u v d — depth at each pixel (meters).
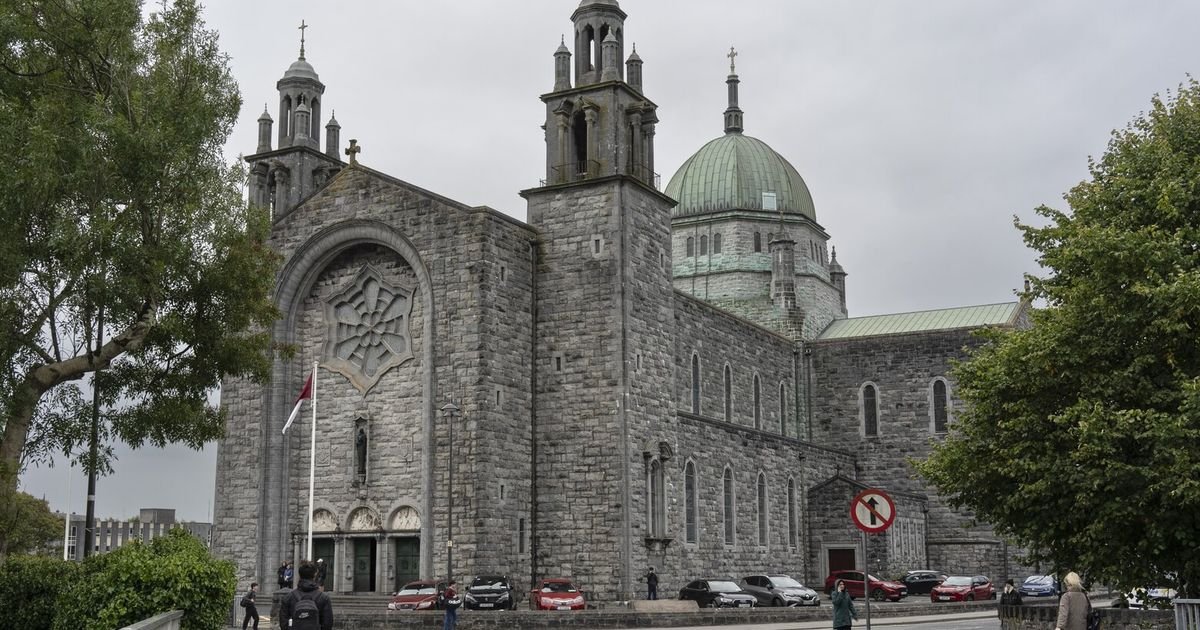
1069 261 34.34
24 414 37.41
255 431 63.88
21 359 37.59
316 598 21.75
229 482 64.19
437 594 51.53
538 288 61.88
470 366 57.75
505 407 58.66
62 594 33.12
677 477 63.00
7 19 36.22
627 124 63.47
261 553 62.19
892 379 92.25
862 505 28.09
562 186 61.97
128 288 36.78
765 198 101.75
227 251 40.69
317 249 64.19
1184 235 33.41
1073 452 32.28
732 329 83.62
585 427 59.38
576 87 63.38
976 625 51.09
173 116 38.62
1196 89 37.31
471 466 56.75
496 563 56.62
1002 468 34.97
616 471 58.28
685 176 104.56
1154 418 30.97
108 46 38.12
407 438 60.81
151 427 40.34
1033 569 83.81
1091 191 37.03
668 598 61.16
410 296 62.03
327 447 63.25
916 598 74.38
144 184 37.41
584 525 58.53
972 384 37.62
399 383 61.59
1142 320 32.56
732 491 71.62
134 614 29.64
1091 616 32.50
